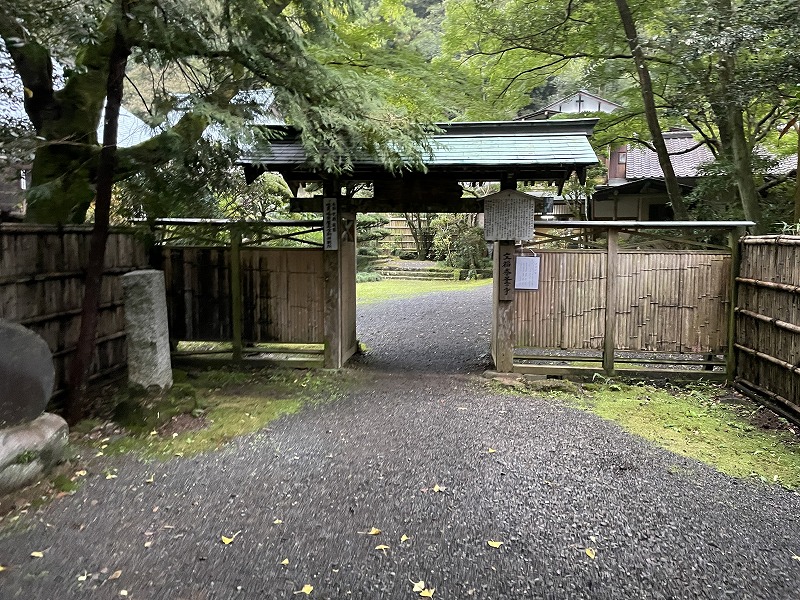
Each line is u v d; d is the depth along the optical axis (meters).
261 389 5.97
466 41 10.50
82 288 5.46
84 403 5.08
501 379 6.31
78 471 3.79
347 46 5.59
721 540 3.00
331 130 5.23
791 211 10.55
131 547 2.87
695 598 2.51
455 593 2.52
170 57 4.55
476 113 10.67
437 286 15.96
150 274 4.95
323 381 6.30
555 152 6.05
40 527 3.06
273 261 6.80
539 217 8.02
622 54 9.99
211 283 6.86
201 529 3.06
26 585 2.53
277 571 2.67
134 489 3.55
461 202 6.57
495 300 6.80
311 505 3.35
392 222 21.67
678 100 9.04
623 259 6.26
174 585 2.55
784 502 3.44
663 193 15.93
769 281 5.30
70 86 5.34
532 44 10.23
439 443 4.39
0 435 3.44
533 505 3.37
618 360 6.39
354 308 7.95
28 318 4.68
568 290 6.35
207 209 5.86
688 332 6.24
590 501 3.43
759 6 6.58
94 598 2.45
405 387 6.11
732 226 5.95
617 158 17.12
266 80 4.84
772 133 11.90
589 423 4.90
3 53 4.88
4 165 4.25
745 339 5.84
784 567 2.76
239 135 4.54
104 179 4.51
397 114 5.28
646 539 3.00
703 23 7.05
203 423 4.80
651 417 5.08
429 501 3.41
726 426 4.84
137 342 4.93
